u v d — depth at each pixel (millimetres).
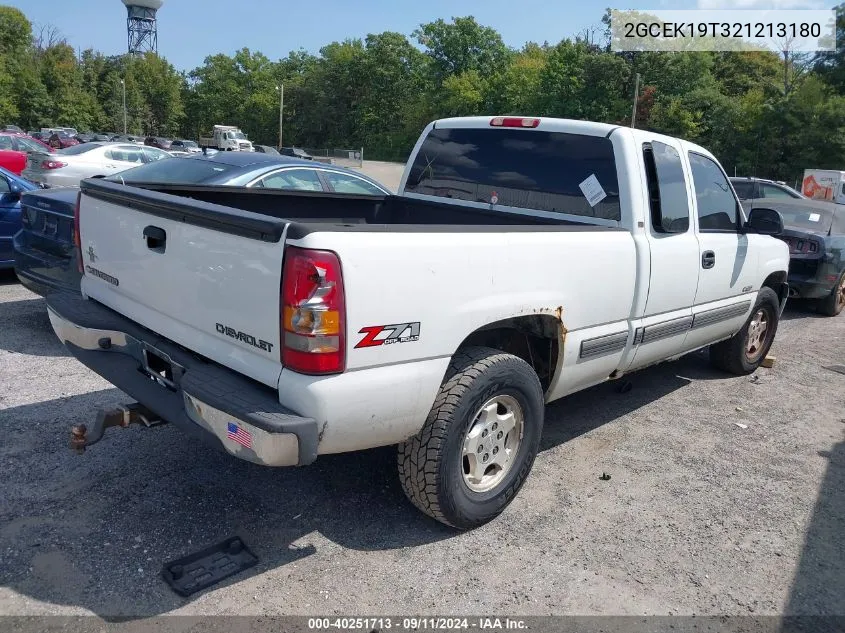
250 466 4047
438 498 3268
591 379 4223
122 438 4293
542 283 3547
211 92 104188
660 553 3467
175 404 3197
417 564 3240
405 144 84188
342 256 2682
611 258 3984
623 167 4195
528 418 3633
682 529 3707
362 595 2994
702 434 5023
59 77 81938
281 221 2715
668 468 4430
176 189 4418
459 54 83750
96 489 3695
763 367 6824
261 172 7188
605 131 4293
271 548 3293
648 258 4258
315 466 4102
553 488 4066
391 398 2934
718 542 3607
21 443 4129
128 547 3213
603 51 60250
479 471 3498
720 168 5227
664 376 6352
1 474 3768
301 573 3119
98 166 13516
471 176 4977
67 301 3977
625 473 4320
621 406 5500
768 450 4824
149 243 3385
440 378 3131
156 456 4098
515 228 3441
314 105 97125
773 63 64562
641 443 4793
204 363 3150
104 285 3885
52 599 2834
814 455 4789
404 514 3662
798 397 6008
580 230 3830
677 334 4844
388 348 2889
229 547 3264
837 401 5977
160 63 102188
